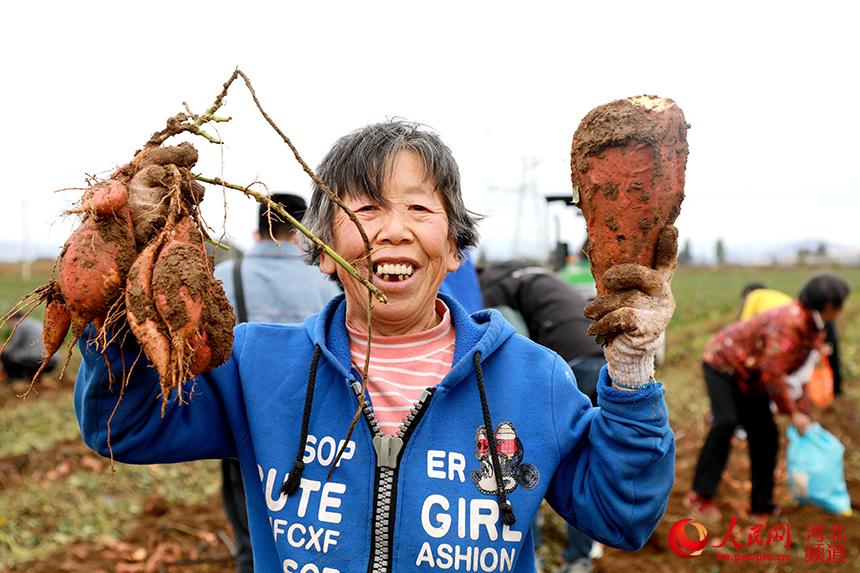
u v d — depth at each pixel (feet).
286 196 11.64
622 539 5.58
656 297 5.00
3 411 30.45
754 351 16.69
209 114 5.26
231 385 5.98
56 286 5.08
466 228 6.26
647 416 5.13
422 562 5.30
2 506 18.44
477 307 11.86
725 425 16.98
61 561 15.11
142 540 16.43
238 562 10.46
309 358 5.98
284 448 5.69
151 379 5.34
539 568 14.56
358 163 5.68
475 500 5.38
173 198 4.86
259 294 11.49
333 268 6.21
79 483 20.24
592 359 12.69
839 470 17.10
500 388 5.74
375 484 5.43
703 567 14.92
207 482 20.61
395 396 5.76
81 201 4.92
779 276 208.74
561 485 5.82
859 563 14.76
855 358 46.14
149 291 4.63
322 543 5.41
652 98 5.23
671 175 5.09
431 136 5.90
